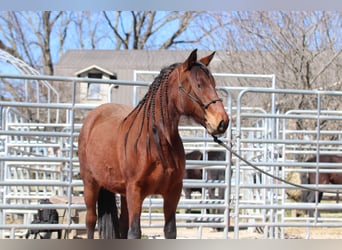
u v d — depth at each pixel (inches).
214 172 557.0
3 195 404.2
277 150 448.8
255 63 797.2
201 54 1106.1
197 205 337.4
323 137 710.5
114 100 1338.6
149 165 237.9
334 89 704.4
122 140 254.4
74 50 1598.2
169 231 245.3
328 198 687.1
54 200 384.5
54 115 950.4
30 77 310.8
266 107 755.4
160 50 1483.8
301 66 714.8
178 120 239.9
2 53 549.3
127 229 289.4
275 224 343.0
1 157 310.8
